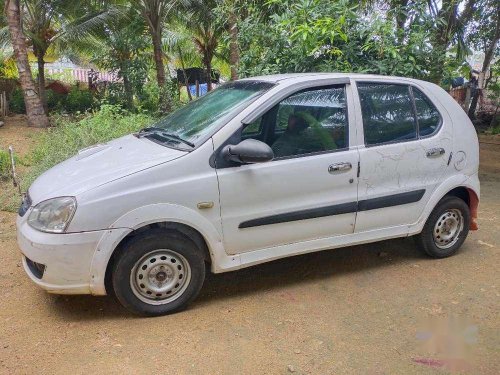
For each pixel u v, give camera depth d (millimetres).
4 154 7512
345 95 3947
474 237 5305
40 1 15031
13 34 12281
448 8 7965
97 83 18859
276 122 3703
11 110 16172
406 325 3424
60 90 18938
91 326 3357
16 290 3873
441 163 4336
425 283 4102
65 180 3445
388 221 4172
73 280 3230
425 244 4527
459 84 15547
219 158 3475
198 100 4422
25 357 2998
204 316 3506
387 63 6434
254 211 3588
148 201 3270
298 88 3783
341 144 3891
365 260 4582
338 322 3445
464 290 3984
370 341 3217
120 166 3414
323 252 4750
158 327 3348
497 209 6559
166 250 3402
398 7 6816
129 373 2850
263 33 7227
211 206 3438
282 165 3625
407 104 4238
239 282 4090
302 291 3928
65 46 17391
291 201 3699
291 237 3781
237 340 3199
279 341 3197
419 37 6445
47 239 3170
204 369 2896
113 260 3369
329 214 3855
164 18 16266
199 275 3547
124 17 15680
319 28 6094
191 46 20625
